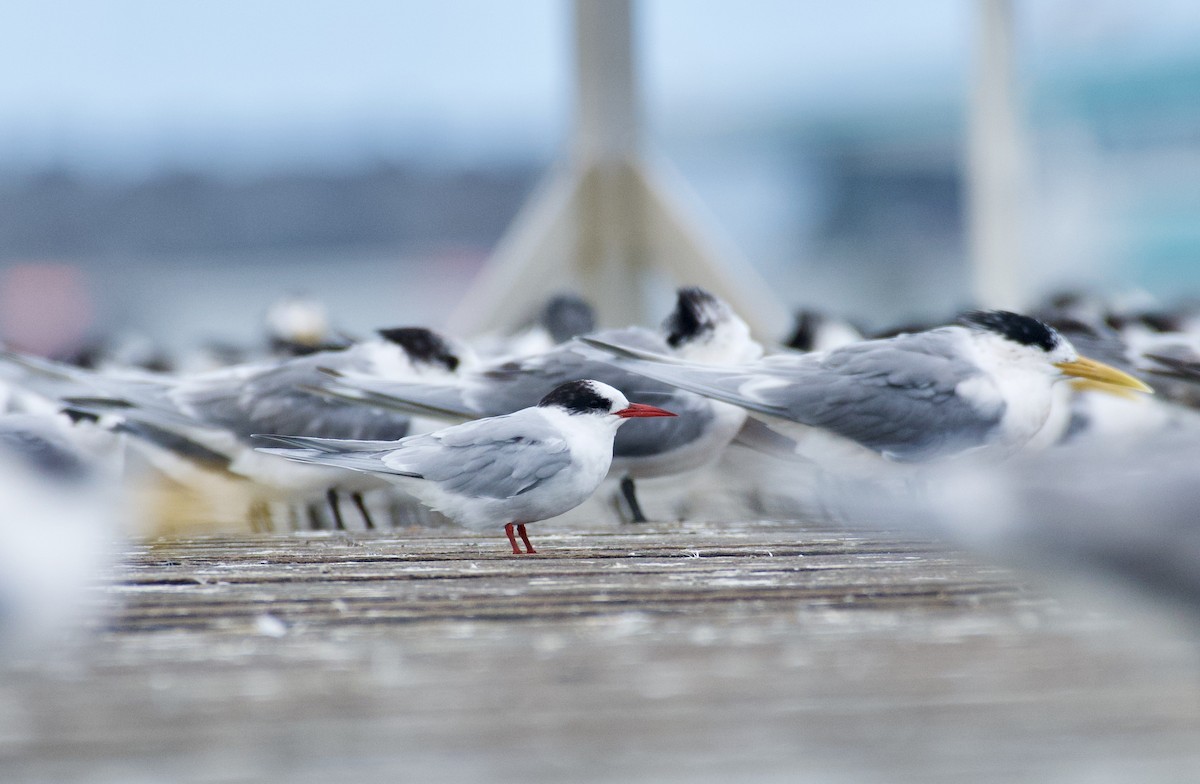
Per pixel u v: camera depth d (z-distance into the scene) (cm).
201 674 510
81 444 1084
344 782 402
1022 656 520
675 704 470
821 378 1012
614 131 1770
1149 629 536
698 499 1216
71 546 678
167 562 774
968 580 669
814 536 877
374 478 1146
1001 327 1033
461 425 859
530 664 521
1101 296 1969
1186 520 543
